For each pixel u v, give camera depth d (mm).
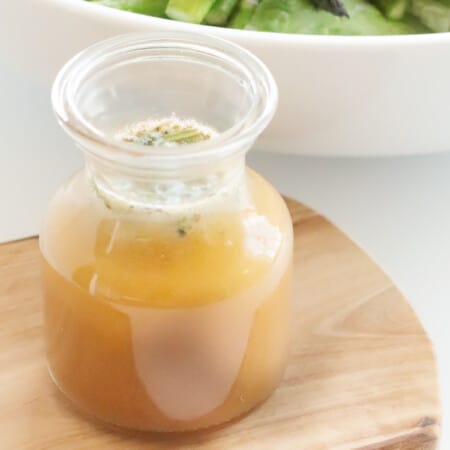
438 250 565
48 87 576
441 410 483
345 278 521
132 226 447
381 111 536
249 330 461
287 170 597
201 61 464
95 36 527
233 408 475
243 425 479
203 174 444
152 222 446
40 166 588
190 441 474
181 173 440
